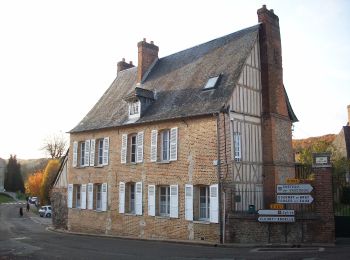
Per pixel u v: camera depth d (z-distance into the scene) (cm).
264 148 1802
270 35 1878
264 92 1834
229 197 1580
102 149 2300
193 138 1731
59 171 2641
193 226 1684
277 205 1496
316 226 1446
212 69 1906
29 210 5275
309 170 1967
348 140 3356
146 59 2336
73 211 2430
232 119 1667
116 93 2488
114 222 2111
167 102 1958
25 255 1348
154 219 1873
